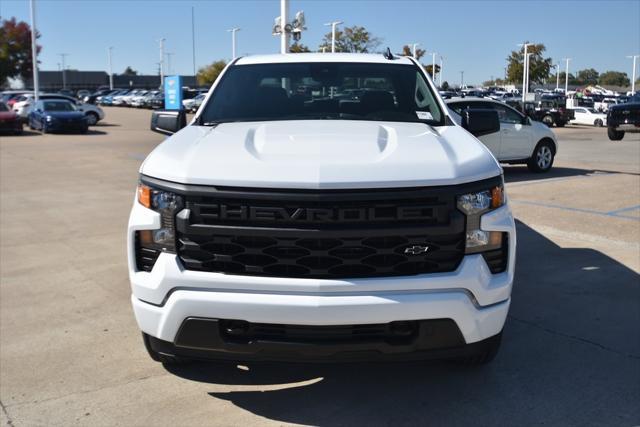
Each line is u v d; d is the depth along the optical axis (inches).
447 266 118.3
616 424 126.9
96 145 812.0
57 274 233.8
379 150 126.0
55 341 171.2
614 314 186.5
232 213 116.1
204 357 121.5
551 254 253.1
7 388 144.6
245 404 136.3
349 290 114.3
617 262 240.5
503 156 492.1
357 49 1353.3
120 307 197.8
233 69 185.5
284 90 174.6
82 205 378.0
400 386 143.6
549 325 178.1
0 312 193.6
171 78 1083.9
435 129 152.6
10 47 2869.1
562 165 573.0
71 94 2642.7
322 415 131.5
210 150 127.8
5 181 485.1
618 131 901.8
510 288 125.6
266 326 116.9
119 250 268.8
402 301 114.3
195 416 131.5
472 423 127.8
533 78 2903.5
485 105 492.4
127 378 148.9
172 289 119.4
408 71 183.0
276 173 115.9
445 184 116.9
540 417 129.8
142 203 125.2
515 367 152.2
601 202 367.6
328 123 153.9
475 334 120.5
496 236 122.7
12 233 302.4
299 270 116.0
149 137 955.3
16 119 972.6
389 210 115.3
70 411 134.1
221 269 117.9
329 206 114.0
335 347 115.0
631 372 149.4
